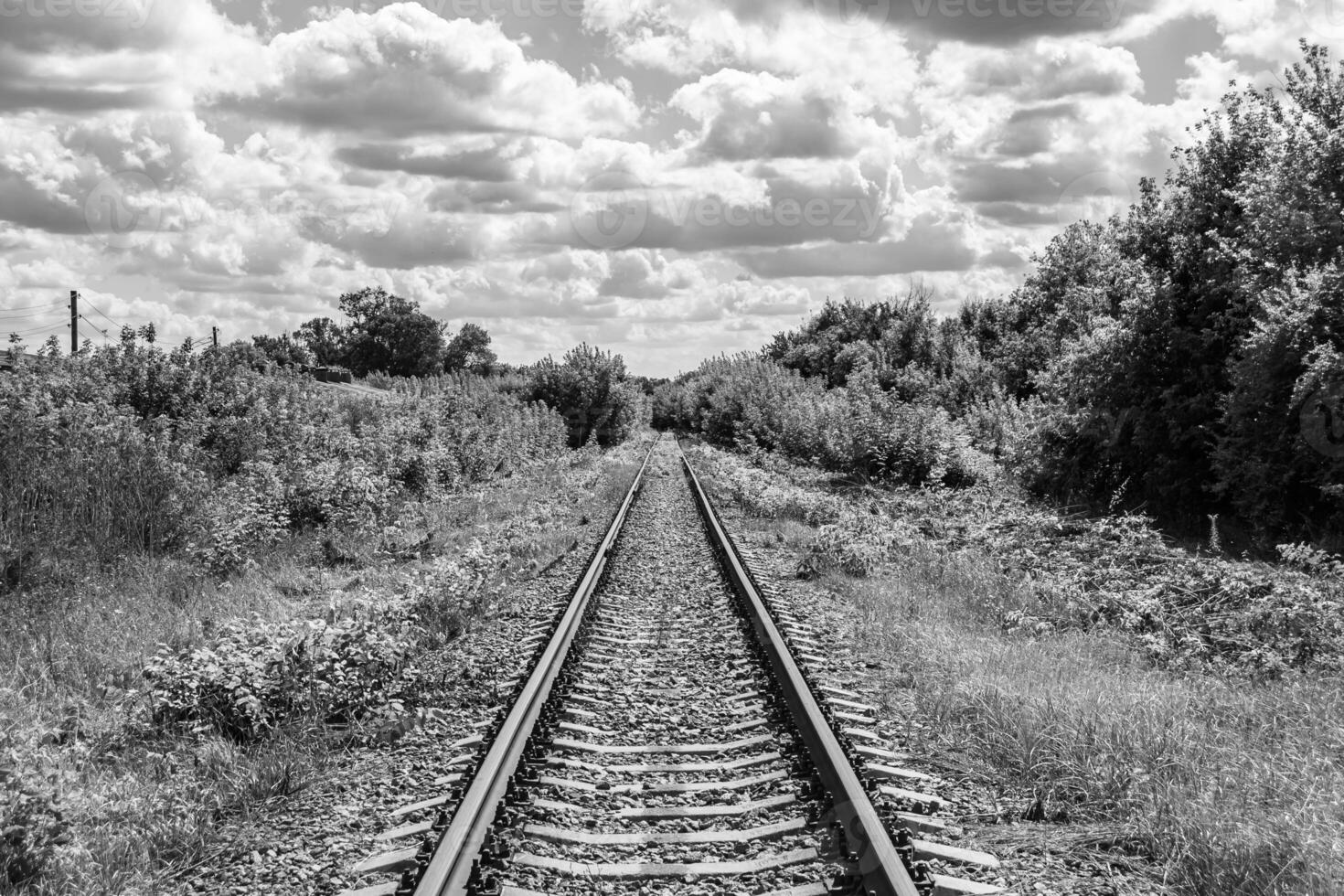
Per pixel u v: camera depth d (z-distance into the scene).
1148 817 5.12
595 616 10.86
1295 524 16.28
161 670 7.42
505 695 7.75
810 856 4.79
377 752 6.77
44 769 5.46
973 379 37.69
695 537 18.28
